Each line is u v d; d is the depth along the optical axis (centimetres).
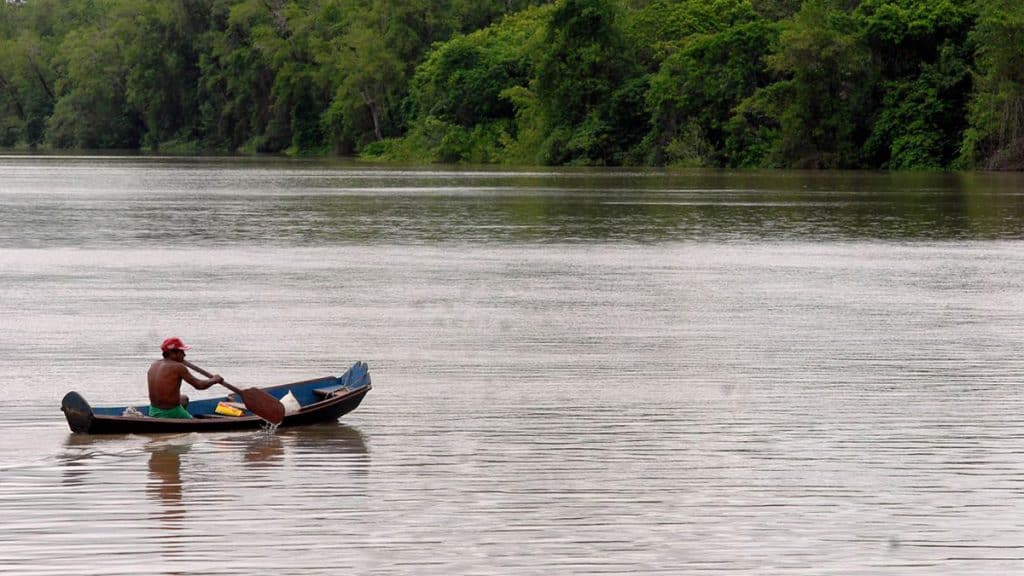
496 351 5681
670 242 10638
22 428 4222
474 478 3659
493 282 8031
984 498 3484
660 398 4731
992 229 11881
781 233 11444
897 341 5969
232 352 5644
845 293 7588
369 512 3341
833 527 3244
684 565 2975
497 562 2984
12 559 2986
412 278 8206
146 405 4428
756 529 3228
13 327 6241
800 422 4359
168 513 3325
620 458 3881
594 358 5534
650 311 6862
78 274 8312
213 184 19850
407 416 4434
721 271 8650
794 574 2927
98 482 3603
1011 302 7250
